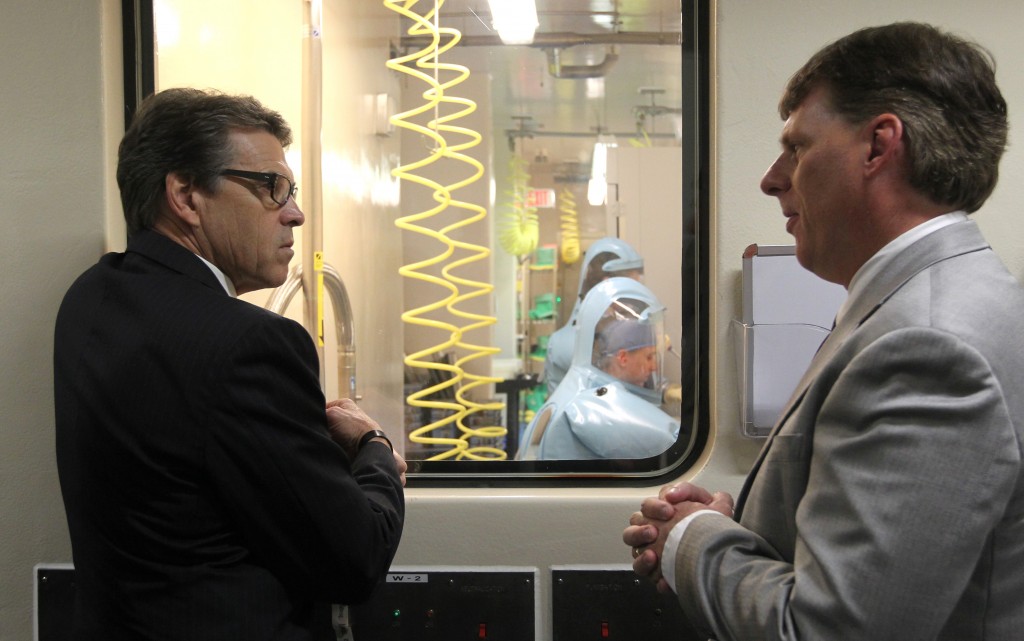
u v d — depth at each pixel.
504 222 4.81
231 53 1.95
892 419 0.71
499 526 1.44
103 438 0.93
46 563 1.44
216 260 1.04
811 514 0.77
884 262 0.81
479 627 1.41
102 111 1.42
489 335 3.34
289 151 1.94
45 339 1.43
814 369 0.87
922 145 0.78
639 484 1.49
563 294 5.03
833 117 0.83
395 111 2.59
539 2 2.29
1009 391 0.71
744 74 1.42
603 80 3.63
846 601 0.70
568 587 1.41
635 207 2.40
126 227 1.48
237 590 0.93
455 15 2.33
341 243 2.09
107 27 1.43
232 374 0.90
